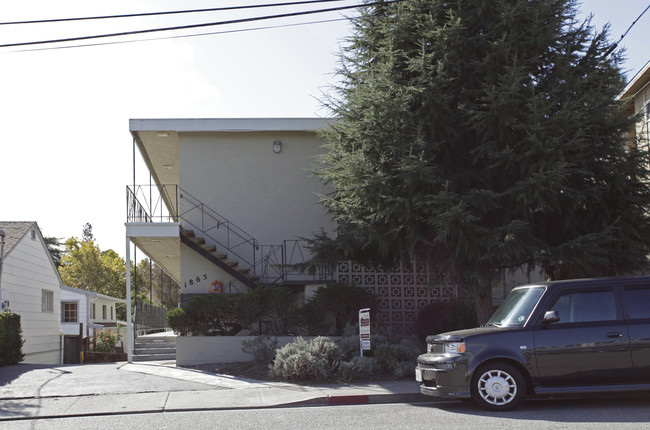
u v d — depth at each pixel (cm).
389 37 1359
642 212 1279
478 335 891
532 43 1265
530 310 899
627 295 883
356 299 1662
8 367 1678
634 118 1292
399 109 1254
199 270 1945
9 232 2459
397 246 1355
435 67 1280
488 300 1384
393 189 1267
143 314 2323
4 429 862
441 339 922
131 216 1880
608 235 1253
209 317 1652
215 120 1953
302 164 2017
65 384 1269
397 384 1177
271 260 1967
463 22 1321
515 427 756
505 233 1223
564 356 864
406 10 1350
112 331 3731
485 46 1300
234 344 1617
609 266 1284
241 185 1997
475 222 1226
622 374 855
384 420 842
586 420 785
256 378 1321
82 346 2911
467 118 1314
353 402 1048
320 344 1309
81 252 4847
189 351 1609
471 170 1311
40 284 2689
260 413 954
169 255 2206
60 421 924
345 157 1350
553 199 1203
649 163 1295
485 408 878
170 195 2469
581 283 899
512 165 1258
